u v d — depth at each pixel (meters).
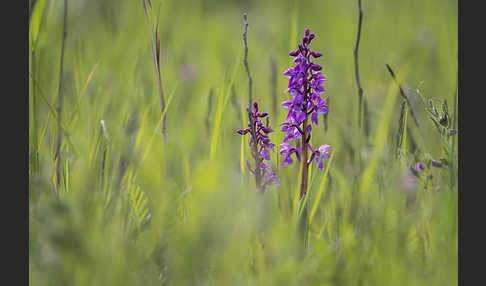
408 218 1.71
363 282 1.67
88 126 1.84
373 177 1.76
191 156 1.85
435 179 1.75
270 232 1.68
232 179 1.68
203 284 1.66
